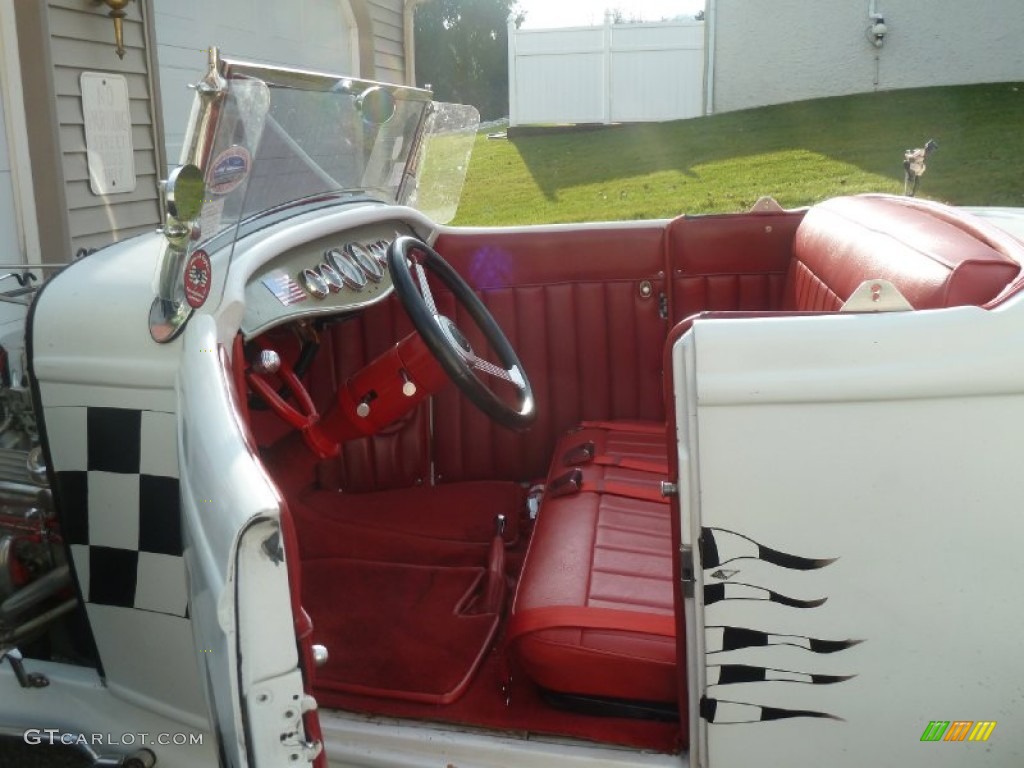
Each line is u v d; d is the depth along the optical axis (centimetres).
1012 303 142
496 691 185
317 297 207
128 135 477
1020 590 144
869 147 904
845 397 140
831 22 1127
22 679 181
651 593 186
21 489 182
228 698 115
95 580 169
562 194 909
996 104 984
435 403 290
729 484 143
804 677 149
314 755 118
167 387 157
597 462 251
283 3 604
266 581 113
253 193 201
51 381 166
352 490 284
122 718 178
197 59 529
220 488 121
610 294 289
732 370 141
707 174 907
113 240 470
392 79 749
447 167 301
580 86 1279
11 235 405
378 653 200
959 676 147
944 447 141
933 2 1081
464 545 250
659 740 169
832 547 144
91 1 444
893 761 152
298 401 210
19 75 402
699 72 1233
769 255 284
